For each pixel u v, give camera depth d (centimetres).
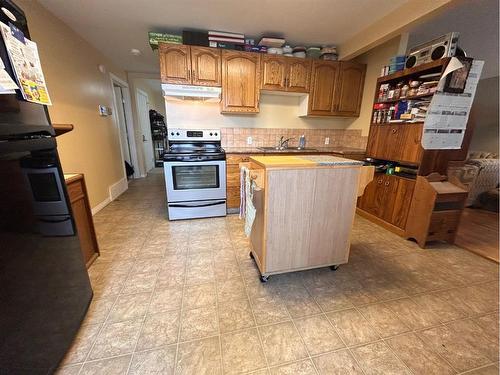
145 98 588
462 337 125
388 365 110
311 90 312
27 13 192
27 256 92
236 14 232
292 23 251
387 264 194
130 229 255
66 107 244
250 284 167
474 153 440
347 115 333
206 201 284
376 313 142
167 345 119
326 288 164
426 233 216
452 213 218
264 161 155
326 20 244
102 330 127
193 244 224
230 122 331
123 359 111
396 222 250
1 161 80
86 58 293
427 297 155
